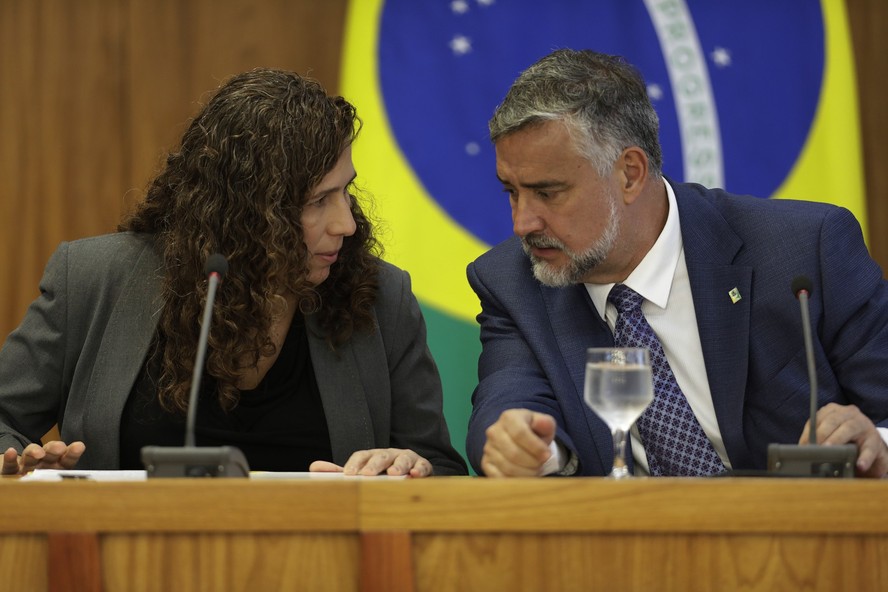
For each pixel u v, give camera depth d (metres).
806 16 9.89
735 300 6.00
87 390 6.52
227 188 6.40
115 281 6.71
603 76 5.88
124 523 4.01
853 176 9.81
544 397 5.99
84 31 10.34
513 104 5.80
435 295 9.77
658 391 6.01
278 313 6.55
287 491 3.99
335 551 4.01
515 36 9.90
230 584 4.00
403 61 9.91
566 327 6.25
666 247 6.11
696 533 3.95
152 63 10.27
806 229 6.07
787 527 3.91
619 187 5.91
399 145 9.84
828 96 9.85
